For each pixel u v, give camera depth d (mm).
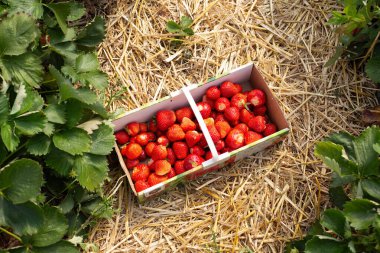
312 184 1222
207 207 1212
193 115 1235
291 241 1140
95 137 1086
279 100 1296
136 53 1335
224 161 1175
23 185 956
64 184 1136
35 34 1052
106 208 1147
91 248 1168
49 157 1047
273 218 1193
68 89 1032
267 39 1351
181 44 1340
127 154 1197
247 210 1204
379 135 1048
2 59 1026
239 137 1192
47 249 1018
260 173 1231
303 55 1335
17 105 979
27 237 1005
